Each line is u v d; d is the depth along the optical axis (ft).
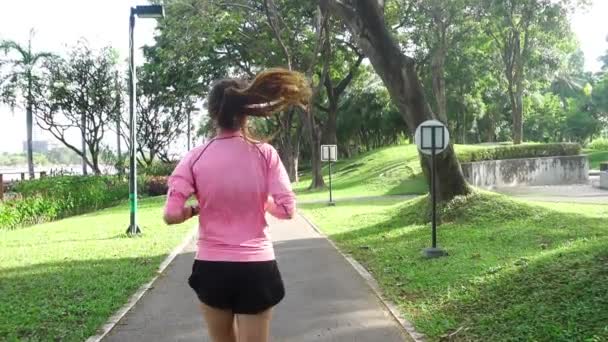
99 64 140.05
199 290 11.76
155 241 45.73
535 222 42.52
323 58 117.50
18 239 50.11
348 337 20.80
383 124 187.62
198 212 12.01
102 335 21.11
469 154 102.42
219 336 12.16
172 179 11.93
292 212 11.87
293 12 114.01
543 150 111.86
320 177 114.42
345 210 68.90
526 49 119.44
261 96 11.94
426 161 49.34
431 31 111.55
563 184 108.88
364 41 47.42
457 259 32.27
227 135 12.04
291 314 23.86
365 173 131.75
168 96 146.00
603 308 18.65
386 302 25.39
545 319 19.08
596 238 32.94
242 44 120.67
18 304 25.14
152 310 24.61
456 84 147.43
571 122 230.68
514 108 126.62
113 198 110.11
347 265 34.58
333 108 132.26
